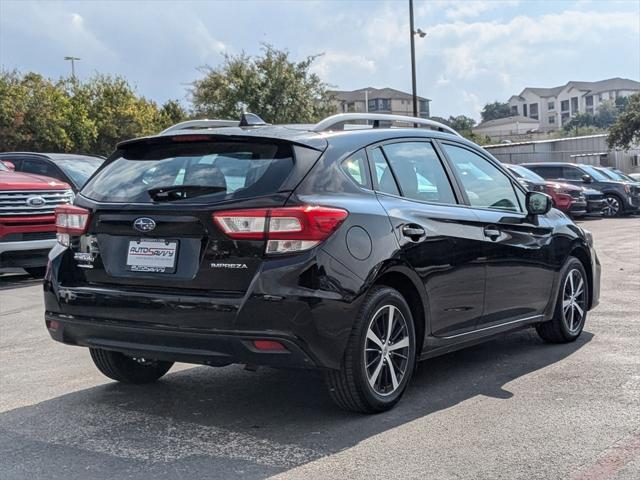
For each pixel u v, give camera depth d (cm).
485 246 545
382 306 456
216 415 479
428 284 491
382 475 375
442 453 404
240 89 3281
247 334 413
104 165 508
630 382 529
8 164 1236
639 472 374
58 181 1155
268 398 514
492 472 377
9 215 1073
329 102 3491
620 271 1095
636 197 2398
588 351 627
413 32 2891
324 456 402
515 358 611
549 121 15700
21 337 735
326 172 450
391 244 461
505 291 572
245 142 460
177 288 433
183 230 433
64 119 4038
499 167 623
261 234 416
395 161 509
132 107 4659
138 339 445
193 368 602
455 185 553
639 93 4909
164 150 485
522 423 449
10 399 521
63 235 487
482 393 513
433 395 510
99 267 463
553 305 636
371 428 445
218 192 437
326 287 422
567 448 407
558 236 642
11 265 1085
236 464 394
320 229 423
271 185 430
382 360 462
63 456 411
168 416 479
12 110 3681
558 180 2452
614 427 439
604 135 5300
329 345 426
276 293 411
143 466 394
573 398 496
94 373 589
